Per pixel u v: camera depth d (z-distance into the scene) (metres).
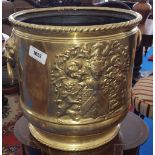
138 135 0.86
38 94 0.72
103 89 0.70
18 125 0.92
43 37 0.64
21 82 0.77
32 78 0.71
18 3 2.56
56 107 0.71
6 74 1.42
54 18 0.90
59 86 0.68
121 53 0.69
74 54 0.64
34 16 0.86
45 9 0.88
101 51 0.65
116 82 0.72
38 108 0.74
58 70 0.66
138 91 1.24
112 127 0.79
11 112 1.69
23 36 0.68
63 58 0.65
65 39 0.63
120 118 0.79
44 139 0.81
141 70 2.53
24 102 0.79
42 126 0.75
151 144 1.52
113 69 0.69
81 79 0.66
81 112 0.71
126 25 0.65
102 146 0.79
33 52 0.67
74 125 0.72
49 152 0.78
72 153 0.77
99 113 0.72
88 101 0.69
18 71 0.77
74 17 0.91
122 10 0.85
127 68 0.74
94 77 0.67
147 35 1.85
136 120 0.94
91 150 0.78
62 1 2.60
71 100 0.69
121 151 0.79
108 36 0.65
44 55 0.66
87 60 0.65
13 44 0.75
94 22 0.91
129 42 0.71
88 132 0.74
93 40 0.64
